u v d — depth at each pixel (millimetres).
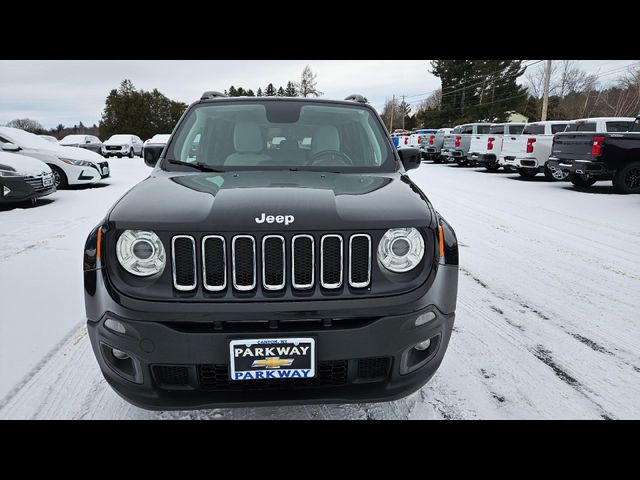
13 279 4055
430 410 2178
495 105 52375
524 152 12828
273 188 2018
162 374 1735
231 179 2254
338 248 1714
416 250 1807
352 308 1688
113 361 1771
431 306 1791
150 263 1693
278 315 1655
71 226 6316
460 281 4145
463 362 2637
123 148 26531
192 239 1666
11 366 2553
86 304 1779
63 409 2160
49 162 10125
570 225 6656
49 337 2922
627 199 9180
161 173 2473
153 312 1646
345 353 1700
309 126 2816
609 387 2377
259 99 3072
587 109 50062
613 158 9789
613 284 4070
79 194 9695
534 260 4840
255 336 1646
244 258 1683
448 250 1905
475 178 13859
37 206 8039
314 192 1960
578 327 3146
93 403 2211
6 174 7367
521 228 6457
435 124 57344
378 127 2969
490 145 15453
